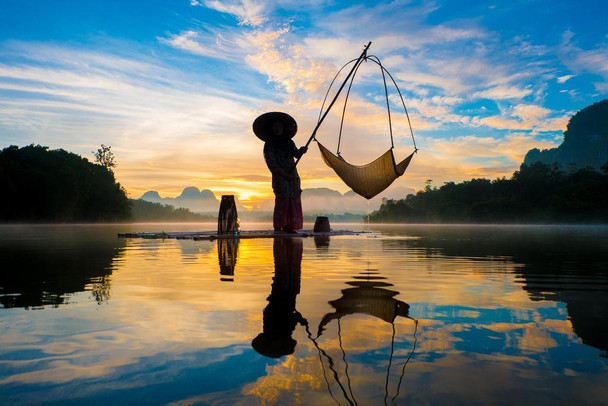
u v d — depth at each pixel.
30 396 1.13
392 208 104.81
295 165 11.28
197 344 1.60
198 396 1.13
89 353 1.49
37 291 2.78
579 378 1.24
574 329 1.80
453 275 3.64
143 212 143.00
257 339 1.66
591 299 2.50
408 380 1.22
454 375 1.26
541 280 3.35
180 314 2.10
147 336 1.70
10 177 53.47
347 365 1.35
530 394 1.13
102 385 1.21
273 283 3.16
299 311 2.17
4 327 1.85
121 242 8.84
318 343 1.60
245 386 1.19
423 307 2.27
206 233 12.44
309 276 3.57
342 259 5.09
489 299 2.50
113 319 2.00
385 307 2.27
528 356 1.44
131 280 3.30
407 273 3.78
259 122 10.98
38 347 1.56
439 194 102.19
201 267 4.22
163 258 5.19
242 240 9.47
